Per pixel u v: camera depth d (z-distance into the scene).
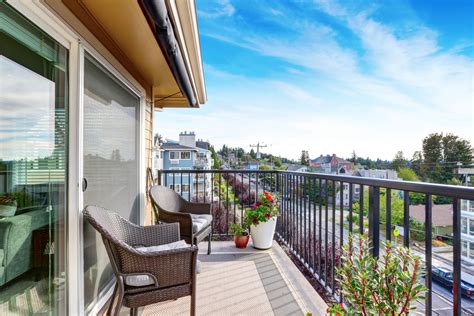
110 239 1.55
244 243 3.61
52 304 1.53
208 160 16.52
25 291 1.35
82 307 1.76
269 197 3.63
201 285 2.56
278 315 2.10
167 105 4.75
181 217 2.79
